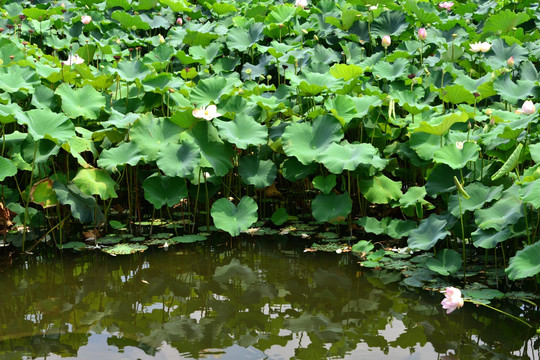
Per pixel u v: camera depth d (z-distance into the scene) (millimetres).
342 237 4039
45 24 6301
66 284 3242
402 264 3527
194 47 5891
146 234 4094
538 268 2736
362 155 3773
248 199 3977
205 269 3473
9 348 2500
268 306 2961
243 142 3947
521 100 4453
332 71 4609
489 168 3648
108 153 3896
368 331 2676
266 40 6207
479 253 3666
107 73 5184
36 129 3729
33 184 3746
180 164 3854
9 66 4457
